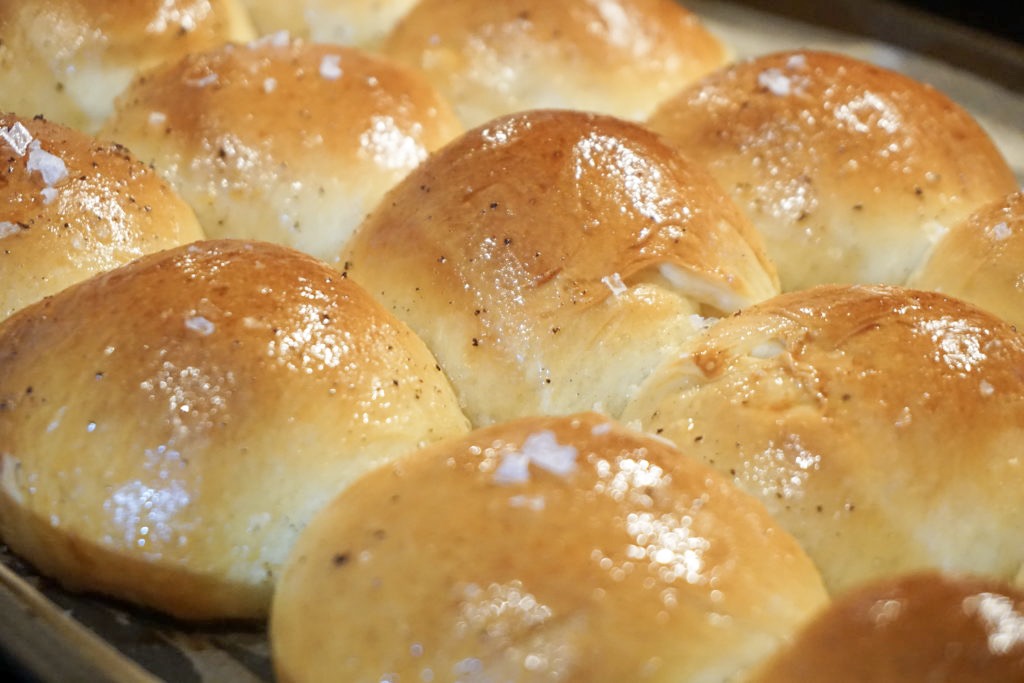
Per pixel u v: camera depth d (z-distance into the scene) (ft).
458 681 0.89
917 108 1.24
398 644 0.90
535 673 0.89
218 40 1.33
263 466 0.98
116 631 1.01
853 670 0.86
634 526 0.92
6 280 1.07
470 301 1.07
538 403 1.06
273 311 1.01
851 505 0.98
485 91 1.35
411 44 1.38
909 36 1.66
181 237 1.14
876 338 1.01
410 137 1.22
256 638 1.01
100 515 0.98
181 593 0.99
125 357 0.99
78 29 1.28
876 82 1.25
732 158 1.23
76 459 0.99
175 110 1.22
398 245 1.11
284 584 0.96
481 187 1.10
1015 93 1.60
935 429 0.99
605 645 0.89
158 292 1.01
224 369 0.99
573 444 0.95
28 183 1.10
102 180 1.12
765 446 0.99
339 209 1.20
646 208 1.10
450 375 1.08
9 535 1.02
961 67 1.63
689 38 1.41
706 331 1.06
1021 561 1.00
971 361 1.01
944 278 1.16
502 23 1.36
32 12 1.27
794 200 1.21
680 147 1.24
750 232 1.16
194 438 0.98
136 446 0.98
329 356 1.00
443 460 0.96
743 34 1.70
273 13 1.46
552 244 1.08
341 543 0.94
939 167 1.22
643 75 1.36
